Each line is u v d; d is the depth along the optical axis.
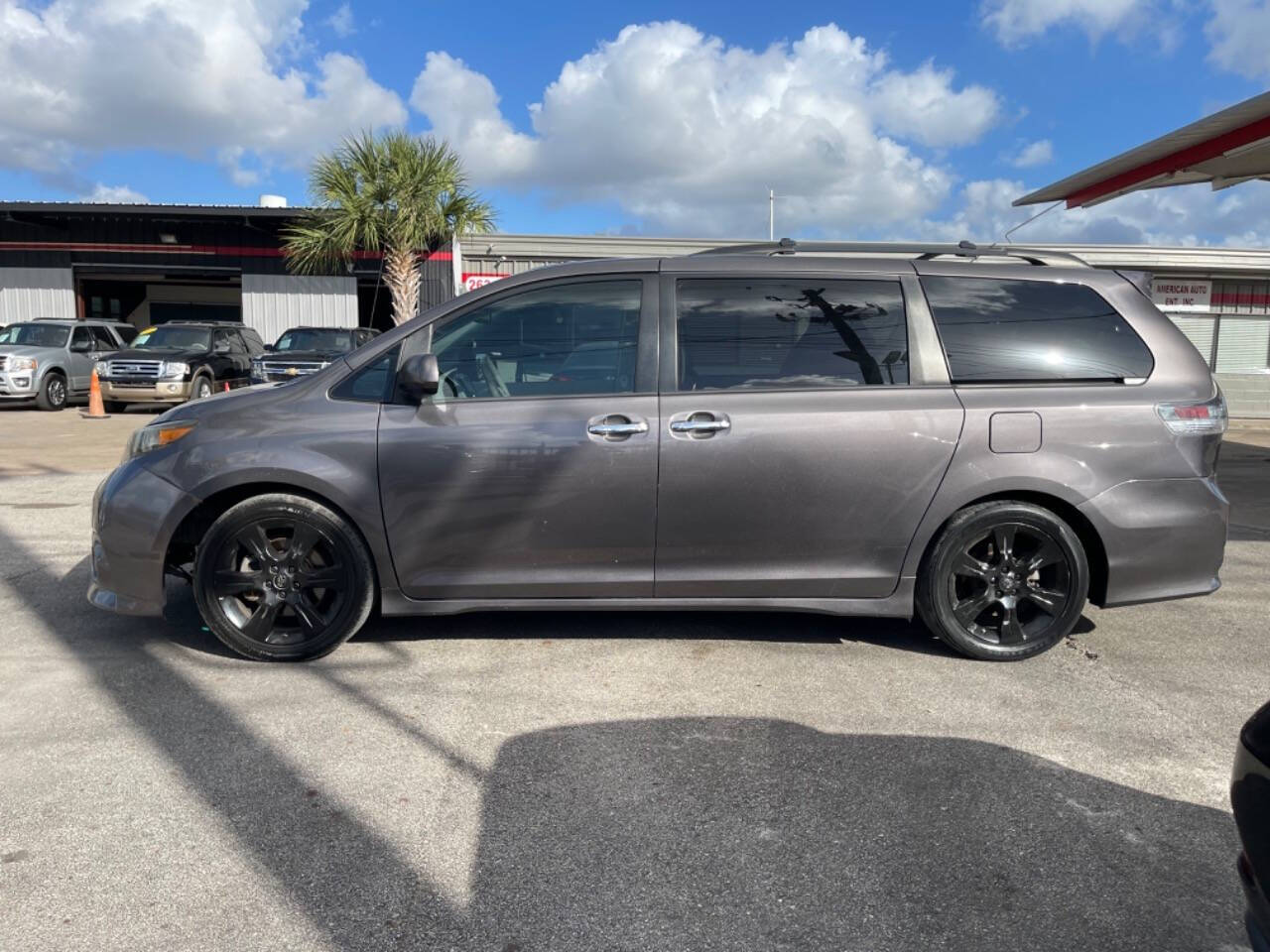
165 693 3.71
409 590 4.02
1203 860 2.60
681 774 3.08
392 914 2.34
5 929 2.26
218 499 4.08
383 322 24.11
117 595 4.07
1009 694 3.77
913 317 4.09
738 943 2.25
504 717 3.51
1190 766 3.16
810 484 3.94
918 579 4.10
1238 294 20.02
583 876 2.52
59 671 3.94
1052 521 4.01
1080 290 4.20
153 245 22.39
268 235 22.38
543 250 19.08
